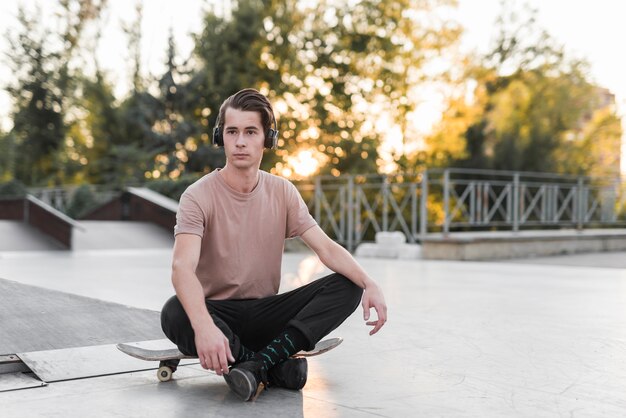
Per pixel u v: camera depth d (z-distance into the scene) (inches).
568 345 120.6
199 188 85.1
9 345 100.8
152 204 518.6
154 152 826.8
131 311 126.3
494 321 149.0
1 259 342.3
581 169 715.4
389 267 313.4
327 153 840.9
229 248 86.7
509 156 659.4
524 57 908.0
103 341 107.6
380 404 79.7
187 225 82.2
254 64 835.4
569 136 915.4
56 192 688.4
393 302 182.1
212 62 820.6
